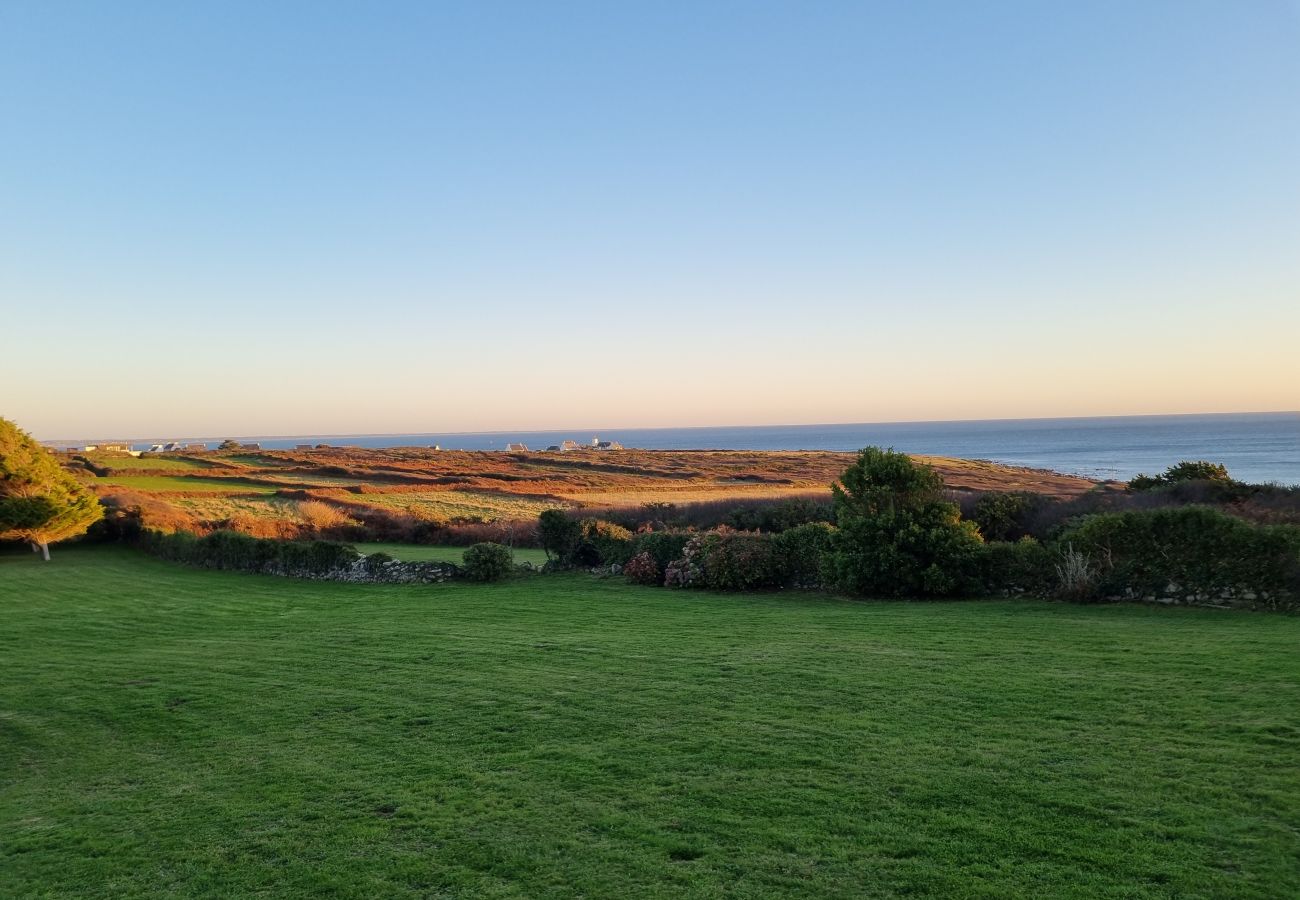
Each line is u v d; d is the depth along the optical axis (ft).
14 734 29.09
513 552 96.27
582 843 17.58
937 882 14.94
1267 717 22.33
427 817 19.53
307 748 25.64
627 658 35.73
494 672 34.22
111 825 20.61
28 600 65.51
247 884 16.90
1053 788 18.61
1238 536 41.34
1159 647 31.99
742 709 26.63
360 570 72.64
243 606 60.23
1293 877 14.21
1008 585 49.32
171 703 31.78
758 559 57.77
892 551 49.98
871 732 23.48
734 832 17.57
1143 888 14.25
